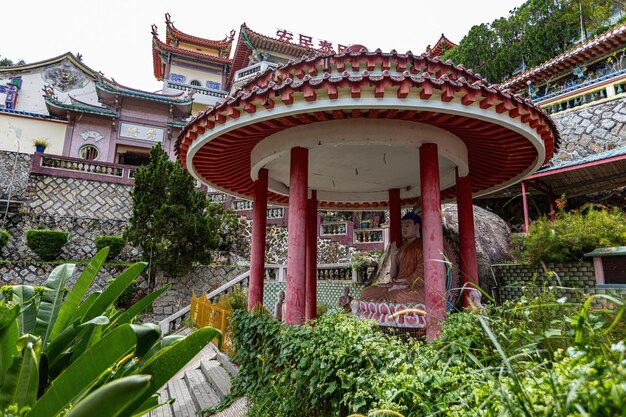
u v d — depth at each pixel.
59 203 19.27
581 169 13.69
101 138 26.47
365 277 14.44
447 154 6.37
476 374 2.47
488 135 6.34
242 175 8.76
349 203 11.45
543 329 2.78
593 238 9.12
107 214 19.94
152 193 16.06
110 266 16.05
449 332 3.41
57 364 3.16
